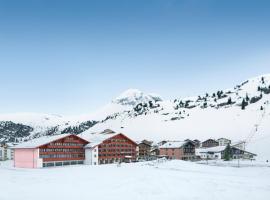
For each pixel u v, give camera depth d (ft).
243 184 195.52
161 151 562.66
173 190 171.73
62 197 148.97
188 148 556.51
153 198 149.79
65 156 388.78
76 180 215.72
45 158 362.33
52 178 228.84
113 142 449.06
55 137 388.37
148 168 317.63
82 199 145.18
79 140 412.57
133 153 483.92
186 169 309.63
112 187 181.68
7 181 210.38
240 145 586.86
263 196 156.04
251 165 374.63
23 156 366.02
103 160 428.56
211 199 148.77
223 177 235.81
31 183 199.31
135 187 181.57
